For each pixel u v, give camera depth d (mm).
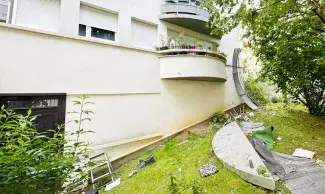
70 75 5906
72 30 6125
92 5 6668
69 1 6121
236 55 12438
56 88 5633
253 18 5668
